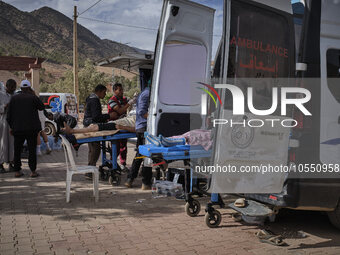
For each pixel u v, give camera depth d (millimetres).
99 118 6852
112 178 6754
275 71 3914
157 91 5738
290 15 3959
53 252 3652
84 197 5828
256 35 3830
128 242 3951
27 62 18312
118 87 7461
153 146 4715
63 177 7375
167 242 3967
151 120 5785
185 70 6047
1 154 7676
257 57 3855
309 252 3752
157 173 6926
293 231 4426
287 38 3941
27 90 7152
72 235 4145
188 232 4297
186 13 5730
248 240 4070
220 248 3818
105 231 4289
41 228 4359
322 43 4031
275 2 3904
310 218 4984
